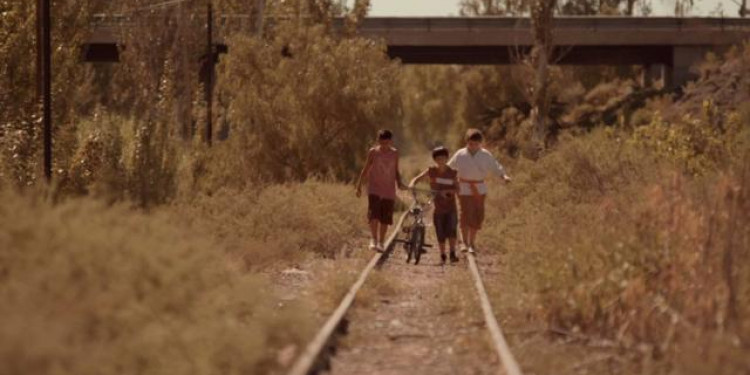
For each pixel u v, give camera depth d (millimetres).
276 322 25016
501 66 198875
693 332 23328
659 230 28141
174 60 116438
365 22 170250
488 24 169875
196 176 67250
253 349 22031
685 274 26453
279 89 89688
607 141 64062
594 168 59469
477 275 36125
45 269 21453
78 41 66812
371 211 46812
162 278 23922
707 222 27781
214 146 85000
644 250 27219
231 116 89312
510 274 35312
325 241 50469
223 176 74625
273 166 88750
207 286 26812
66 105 65438
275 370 22625
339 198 66188
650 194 29797
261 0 101250
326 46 91750
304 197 61312
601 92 193125
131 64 117125
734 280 25078
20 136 57312
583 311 27641
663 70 189750
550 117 173000
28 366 16938
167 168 56469
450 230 45406
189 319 23359
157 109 67000
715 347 21781
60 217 24531
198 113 85875
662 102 151500
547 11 135125
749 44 134875
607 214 34688
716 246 26812
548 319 28391
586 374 23734
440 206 45469
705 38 170250
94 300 21062
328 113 89500
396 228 59812
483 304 30156
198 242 30219
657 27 171250
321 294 33938
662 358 24219
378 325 29750
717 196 28312
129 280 22953
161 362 19906
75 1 66250
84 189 53438
